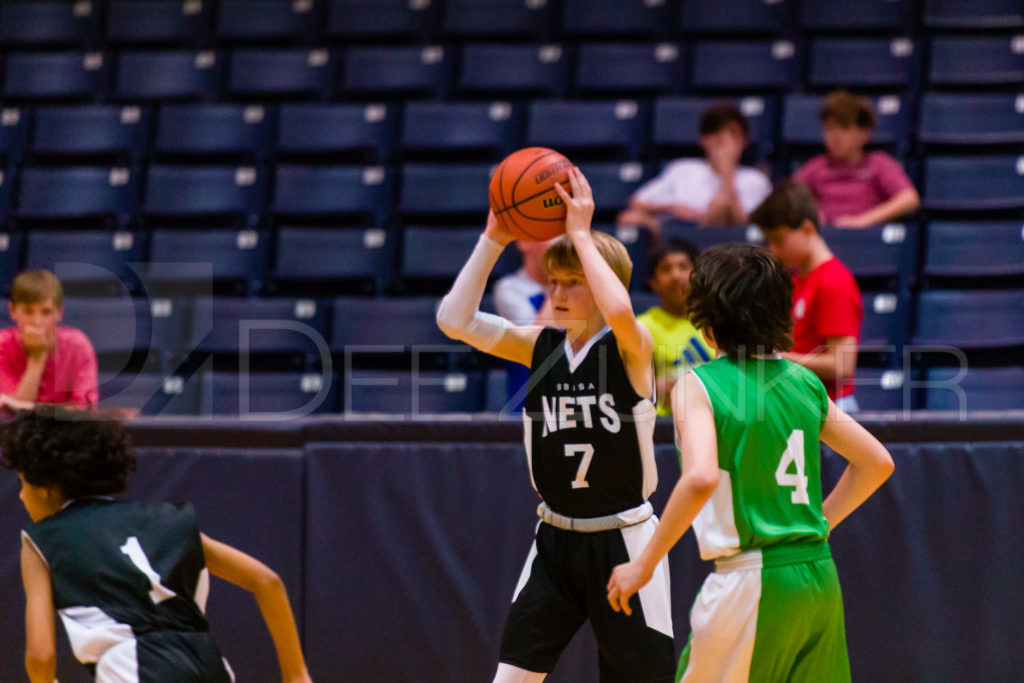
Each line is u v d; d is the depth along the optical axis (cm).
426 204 1262
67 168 1352
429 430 637
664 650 488
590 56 1410
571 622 508
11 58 1505
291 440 639
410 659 628
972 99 1274
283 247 1206
